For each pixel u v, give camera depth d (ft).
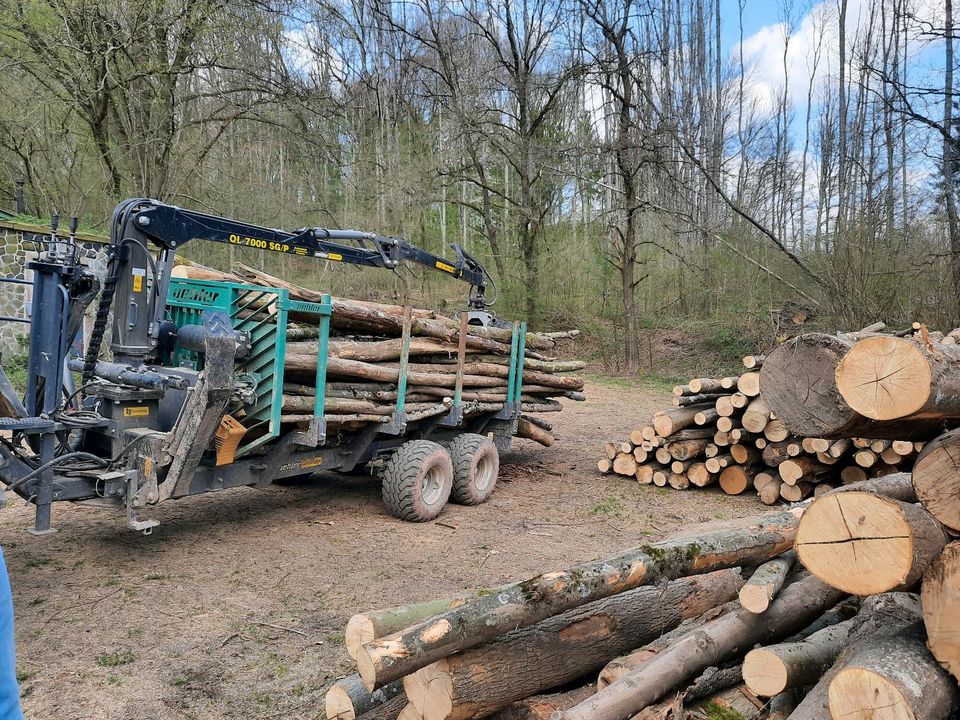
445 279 83.30
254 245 21.35
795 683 8.54
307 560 18.31
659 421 27.50
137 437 17.02
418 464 21.98
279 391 18.47
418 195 73.51
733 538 11.00
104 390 17.29
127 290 18.10
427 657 8.09
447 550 19.76
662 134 71.00
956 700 7.64
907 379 7.38
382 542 20.11
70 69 52.16
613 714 8.52
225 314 17.21
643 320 80.12
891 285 57.00
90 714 11.07
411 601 16.01
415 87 86.79
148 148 56.65
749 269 72.33
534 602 8.90
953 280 52.90
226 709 11.42
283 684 12.23
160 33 54.13
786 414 9.08
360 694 9.00
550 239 85.66
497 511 24.25
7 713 4.57
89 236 45.83
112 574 16.66
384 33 87.35
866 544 7.68
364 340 23.06
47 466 15.65
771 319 67.21
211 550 18.67
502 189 95.61
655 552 10.16
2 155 57.41
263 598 15.80
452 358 25.30
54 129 59.57
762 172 91.71
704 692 9.80
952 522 7.77
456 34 83.20
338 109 65.16
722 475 27.32
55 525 20.07
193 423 16.78
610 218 82.74
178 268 21.33
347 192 75.10
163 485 17.11
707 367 69.36
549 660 9.56
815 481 25.66
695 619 11.43
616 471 29.76
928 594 7.68
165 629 14.03
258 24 56.34
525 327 28.55
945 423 8.95
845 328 58.59
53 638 13.41
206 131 63.16
